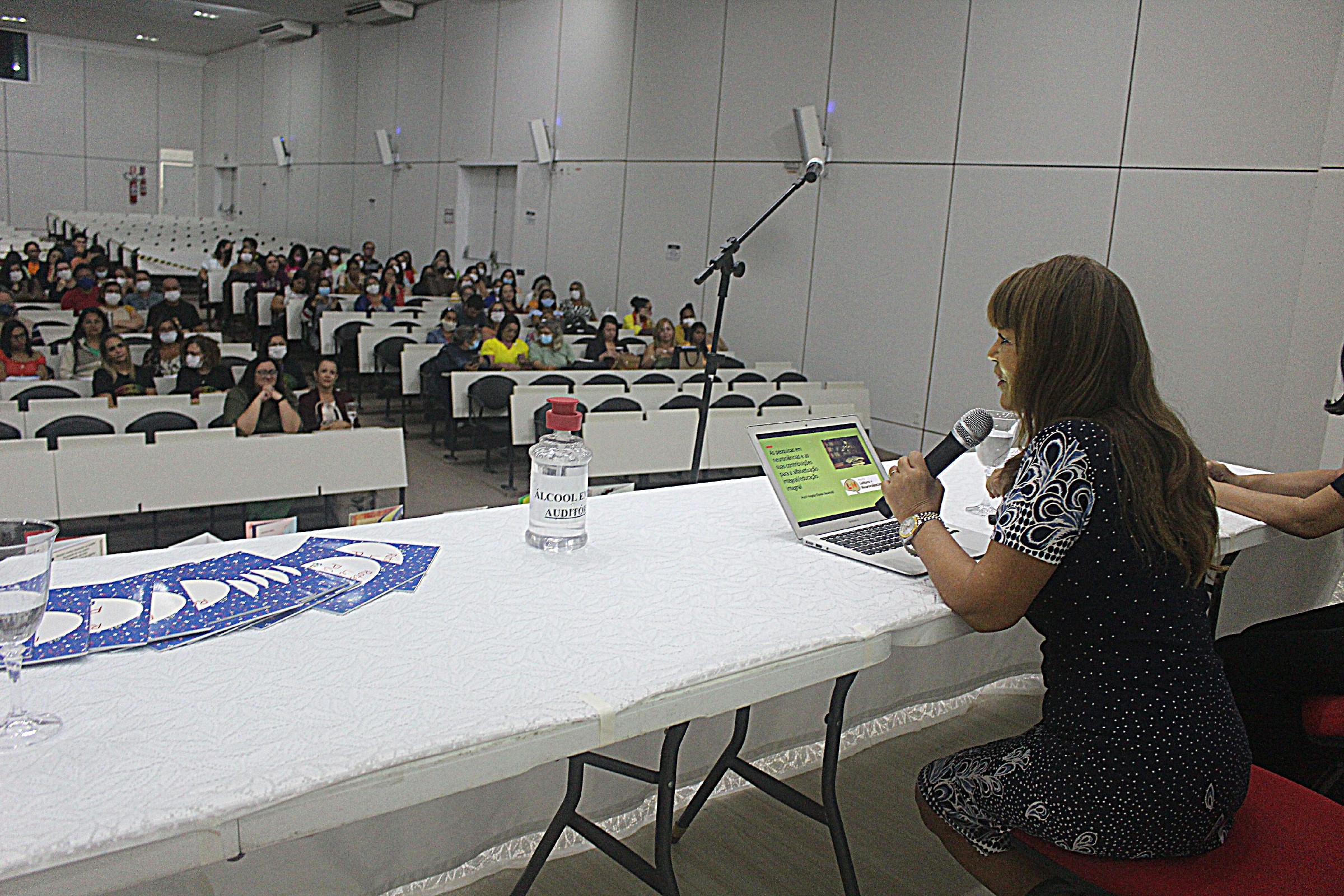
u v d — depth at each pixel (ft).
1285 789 4.85
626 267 35.45
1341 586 10.71
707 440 14.23
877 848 7.13
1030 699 9.73
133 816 2.72
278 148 60.39
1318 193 17.40
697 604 4.70
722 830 7.22
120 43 66.80
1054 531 4.26
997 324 4.76
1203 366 19.30
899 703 8.91
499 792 6.28
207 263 42.91
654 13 33.19
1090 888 4.24
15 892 2.54
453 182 45.37
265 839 2.91
